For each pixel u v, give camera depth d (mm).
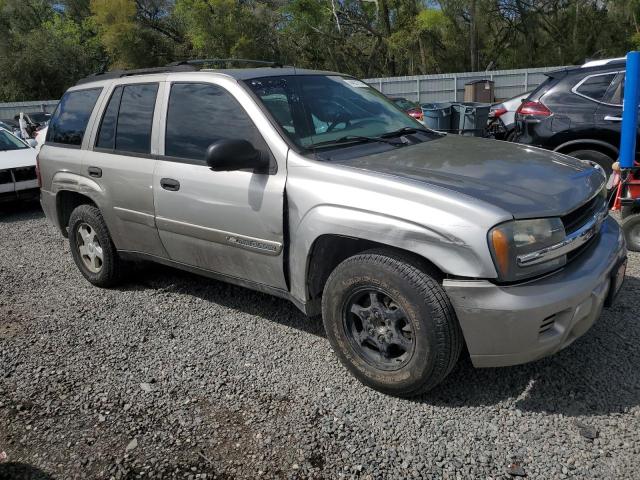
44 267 5914
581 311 2967
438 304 2936
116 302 4801
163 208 4137
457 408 3145
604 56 32125
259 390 3416
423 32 34031
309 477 2709
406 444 2889
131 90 4520
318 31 35688
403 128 4207
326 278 3582
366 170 3258
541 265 2912
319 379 3494
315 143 3619
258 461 2830
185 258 4234
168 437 3045
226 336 4098
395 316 3143
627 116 4887
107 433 3107
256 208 3572
